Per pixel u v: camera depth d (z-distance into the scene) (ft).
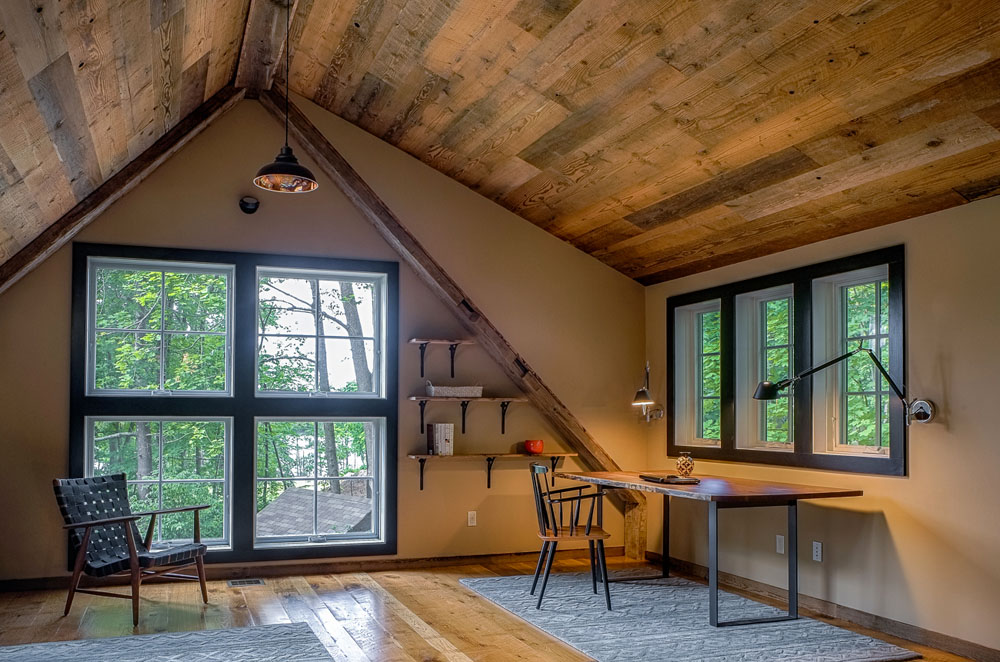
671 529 20.75
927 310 14.08
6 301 17.70
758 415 18.71
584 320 21.79
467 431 20.92
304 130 19.61
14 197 14.29
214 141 19.31
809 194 14.90
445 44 14.96
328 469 20.08
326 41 16.63
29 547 17.60
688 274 20.51
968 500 13.25
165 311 19.11
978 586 13.03
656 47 12.73
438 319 20.83
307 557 19.43
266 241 19.56
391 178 20.33
